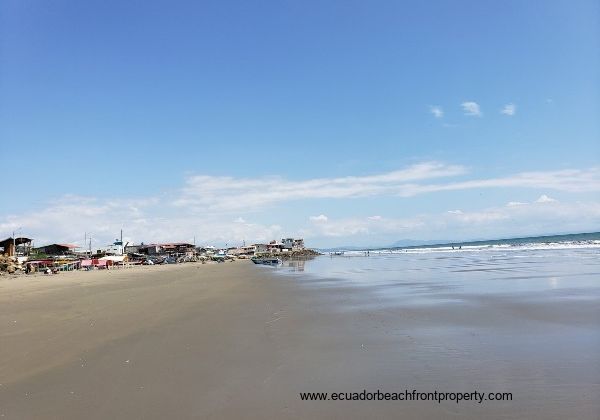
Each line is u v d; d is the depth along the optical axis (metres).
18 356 11.96
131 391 8.95
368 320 16.55
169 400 8.41
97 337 14.30
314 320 16.91
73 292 32.50
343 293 26.56
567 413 7.34
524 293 23.00
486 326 14.71
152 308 21.42
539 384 8.77
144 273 68.12
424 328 14.66
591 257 57.72
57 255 127.44
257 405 8.08
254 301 23.64
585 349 11.34
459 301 20.97
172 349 12.49
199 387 9.12
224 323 16.62
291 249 197.38
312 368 10.35
